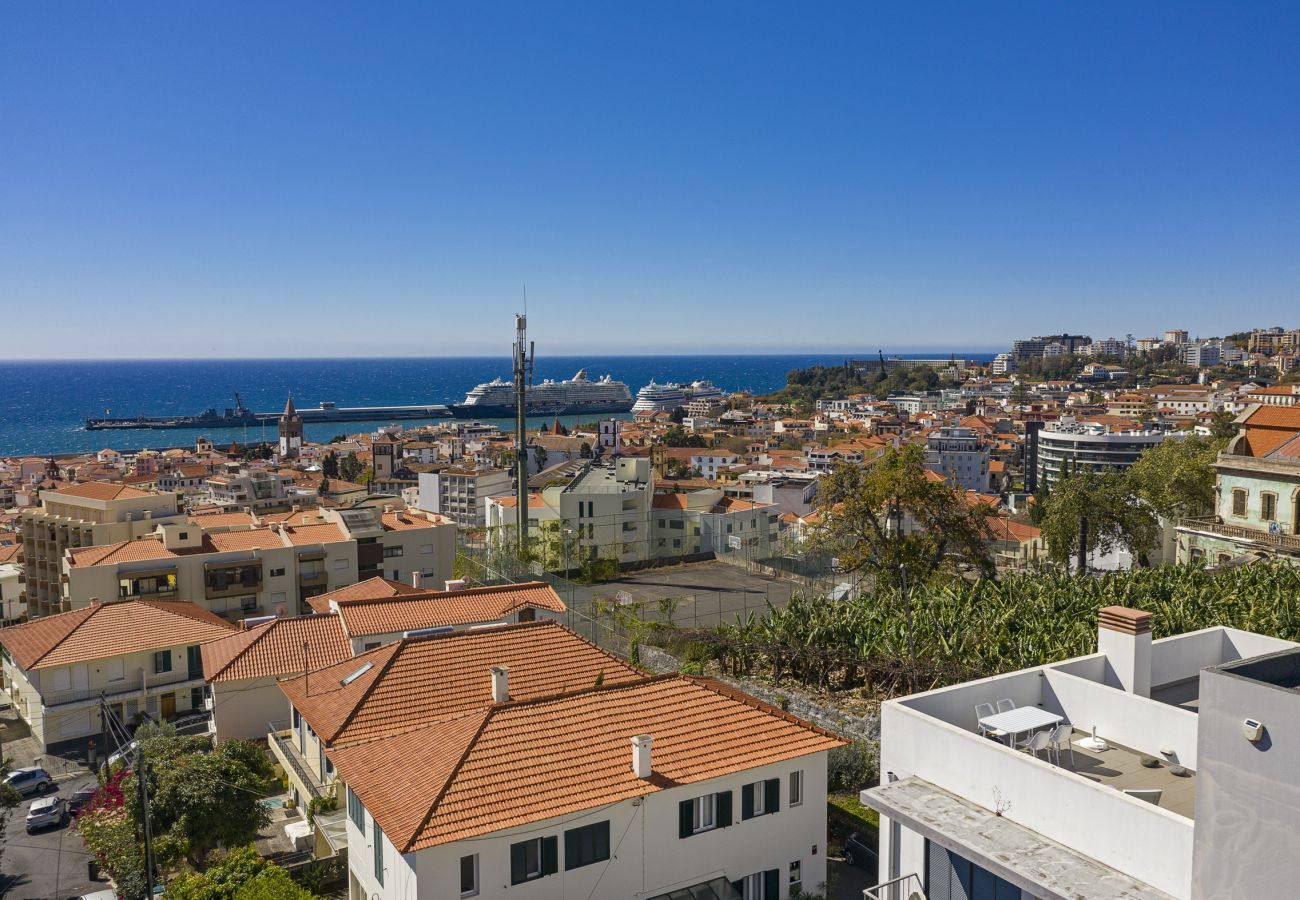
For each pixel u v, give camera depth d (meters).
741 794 28.86
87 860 42.22
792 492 139.00
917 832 18.28
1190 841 14.89
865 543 71.25
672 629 59.09
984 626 49.34
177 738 42.09
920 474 68.44
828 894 31.17
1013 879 16.03
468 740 27.67
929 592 58.78
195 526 80.25
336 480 195.50
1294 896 11.92
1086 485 81.25
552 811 25.31
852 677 49.59
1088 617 50.59
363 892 28.36
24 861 42.31
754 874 29.28
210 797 35.34
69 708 57.72
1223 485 70.12
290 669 47.53
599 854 26.28
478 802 25.28
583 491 109.44
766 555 101.56
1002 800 18.06
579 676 37.41
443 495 171.75
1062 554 81.56
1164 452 96.75
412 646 37.25
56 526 90.44
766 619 56.06
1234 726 12.66
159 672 60.84
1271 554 63.91
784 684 50.75
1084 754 20.39
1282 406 70.00
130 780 37.69
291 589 82.69
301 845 35.84
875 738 43.66
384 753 29.06
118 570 74.94
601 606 69.81
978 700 21.73
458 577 87.25
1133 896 15.19
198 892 28.36
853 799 38.78
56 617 63.03
